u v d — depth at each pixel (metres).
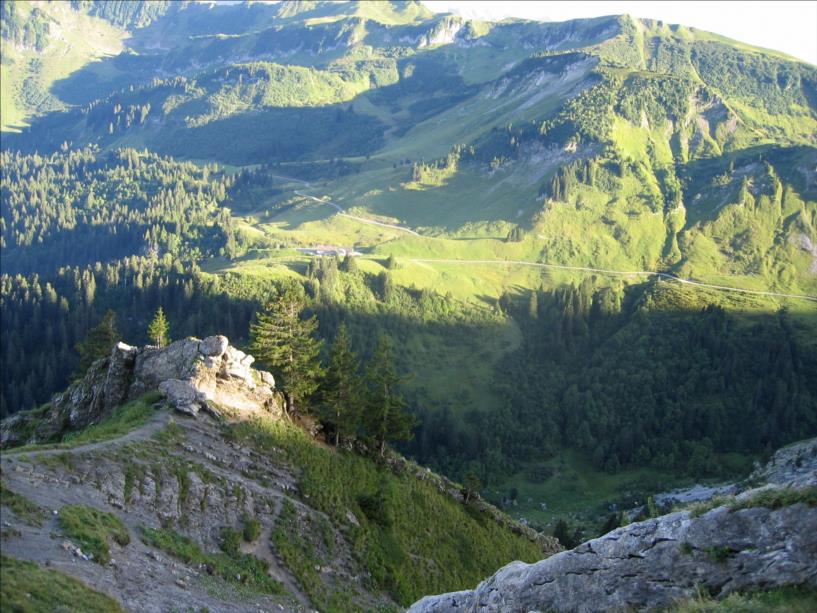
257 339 69.38
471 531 75.19
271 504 52.97
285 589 45.84
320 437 71.00
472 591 33.88
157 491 43.59
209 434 55.06
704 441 178.38
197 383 58.94
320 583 49.88
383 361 78.62
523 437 190.12
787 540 24.06
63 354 193.75
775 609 21.75
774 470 147.62
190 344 63.25
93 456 41.75
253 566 45.28
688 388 199.12
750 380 198.25
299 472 60.56
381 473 72.44
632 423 190.25
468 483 82.81
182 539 41.47
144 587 32.44
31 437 65.69
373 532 61.69
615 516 125.75
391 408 76.69
